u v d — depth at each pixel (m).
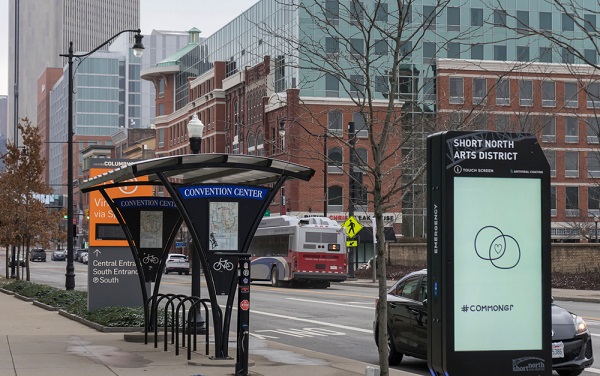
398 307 15.54
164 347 16.03
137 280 22.81
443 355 8.62
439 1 15.45
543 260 8.81
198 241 14.13
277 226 47.19
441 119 24.52
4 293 38.50
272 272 47.50
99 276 22.62
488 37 67.19
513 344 8.77
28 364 14.09
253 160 13.98
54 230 46.03
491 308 8.73
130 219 18.19
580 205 75.56
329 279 45.22
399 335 15.48
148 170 13.90
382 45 54.84
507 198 8.77
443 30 64.19
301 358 15.46
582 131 74.75
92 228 22.62
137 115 187.25
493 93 38.69
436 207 8.74
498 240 8.75
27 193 45.16
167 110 111.94
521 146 8.80
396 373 13.98
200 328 19.08
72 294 28.86
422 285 15.23
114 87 186.38
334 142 67.12
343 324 23.67
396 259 59.53
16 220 44.31
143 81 187.88
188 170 15.32
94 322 20.84
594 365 15.36
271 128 73.19
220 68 90.56
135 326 19.72
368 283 48.06
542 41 61.88
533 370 8.76
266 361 15.01
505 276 8.76
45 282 52.75
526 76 47.19
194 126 18.41
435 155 8.77
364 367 14.22
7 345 16.83
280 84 72.44
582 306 29.64
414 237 72.38
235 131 85.69
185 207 14.09
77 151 183.00
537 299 8.80
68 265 34.94
